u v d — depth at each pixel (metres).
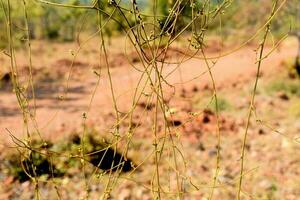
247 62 14.16
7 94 9.98
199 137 6.75
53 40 19.19
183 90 9.30
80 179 5.23
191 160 5.89
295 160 5.89
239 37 16.44
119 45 16.70
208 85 10.84
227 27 15.40
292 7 8.94
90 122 7.57
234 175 5.46
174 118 6.92
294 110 8.38
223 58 15.05
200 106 8.61
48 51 16.77
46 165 5.34
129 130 2.30
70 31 19.16
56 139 6.38
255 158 6.04
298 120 7.89
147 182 5.14
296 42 18.91
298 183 5.23
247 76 11.93
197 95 9.69
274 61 13.75
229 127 7.27
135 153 5.86
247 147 6.49
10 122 7.96
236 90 10.57
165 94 8.55
